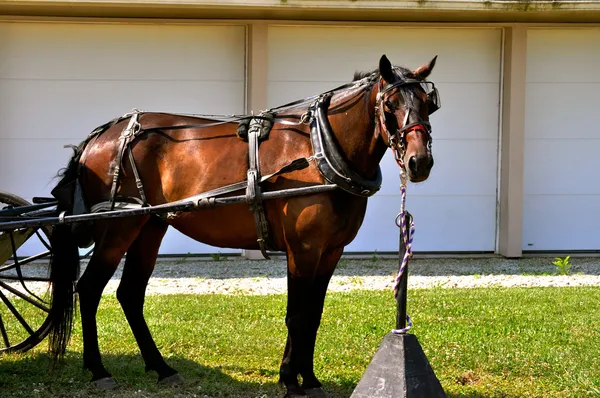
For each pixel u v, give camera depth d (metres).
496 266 10.91
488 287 9.32
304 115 4.98
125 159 5.37
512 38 11.35
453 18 11.13
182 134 5.34
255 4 10.22
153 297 8.45
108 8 10.31
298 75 11.34
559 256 11.70
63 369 5.63
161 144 5.35
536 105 11.69
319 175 4.80
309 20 11.12
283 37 11.26
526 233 11.76
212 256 11.30
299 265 4.84
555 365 5.82
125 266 5.68
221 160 5.11
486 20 11.26
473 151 11.67
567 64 11.66
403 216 4.38
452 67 11.56
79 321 7.05
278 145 4.98
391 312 7.66
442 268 10.73
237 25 11.20
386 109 4.54
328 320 7.32
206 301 8.18
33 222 5.08
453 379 5.58
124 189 5.38
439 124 11.60
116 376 5.53
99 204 5.40
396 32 11.44
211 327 6.96
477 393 5.25
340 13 10.71
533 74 11.65
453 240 11.71
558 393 5.27
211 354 6.14
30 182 11.08
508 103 11.45
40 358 5.88
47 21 10.88
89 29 11.02
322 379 5.52
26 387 5.24
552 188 11.77
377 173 4.94
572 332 6.88
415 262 11.16
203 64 11.22
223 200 4.88
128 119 5.60
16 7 10.23
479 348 6.27
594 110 11.76
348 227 4.88
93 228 5.46
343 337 6.62
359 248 11.54
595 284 9.65
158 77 11.17
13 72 10.95
